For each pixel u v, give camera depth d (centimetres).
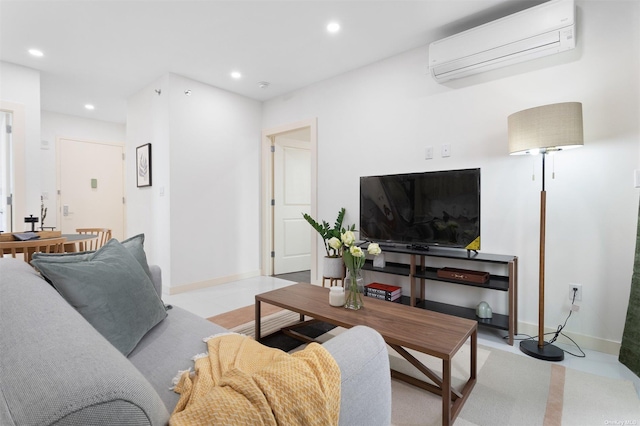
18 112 330
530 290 243
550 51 223
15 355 52
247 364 108
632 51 204
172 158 358
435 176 275
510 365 198
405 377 178
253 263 448
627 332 195
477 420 147
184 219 369
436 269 291
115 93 417
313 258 392
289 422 60
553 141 191
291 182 482
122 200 579
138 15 248
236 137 423
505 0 232
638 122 204
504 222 254
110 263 135
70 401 42
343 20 257
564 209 228
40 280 104
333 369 72
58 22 257
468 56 252
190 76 366
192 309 303
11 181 335
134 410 46
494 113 258
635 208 205
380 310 185
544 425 143
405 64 309
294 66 341
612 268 212
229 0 231
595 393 167
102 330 116
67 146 522
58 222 513
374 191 316
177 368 114
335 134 366
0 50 301
